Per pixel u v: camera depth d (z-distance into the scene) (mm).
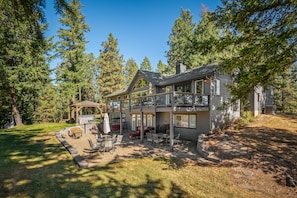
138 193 5570
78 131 15852
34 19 3883
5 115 28391
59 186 6008
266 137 10641
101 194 5488
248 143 9883
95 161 8859
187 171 7395
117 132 19484
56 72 28922
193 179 6605
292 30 5234
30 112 31734
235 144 9961
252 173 6762
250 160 7836
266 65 5855
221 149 9531
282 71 6070
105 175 7000
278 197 5262
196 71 15664
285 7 5797
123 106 20906
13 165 8078
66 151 10625
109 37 39906
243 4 6191
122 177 6805
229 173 6977
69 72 28312
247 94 6836
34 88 22312
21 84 21281
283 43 5355
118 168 7793
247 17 6281
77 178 6695
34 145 12203
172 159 9109
